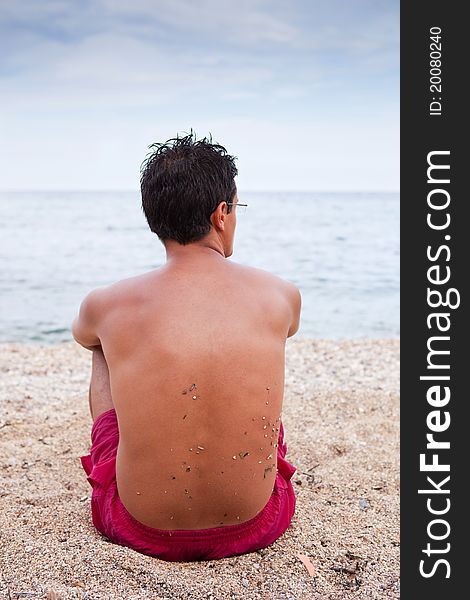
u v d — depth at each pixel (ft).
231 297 6.06
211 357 5.80
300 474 9.18
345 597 6.03
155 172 6.17
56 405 12.42
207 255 6.23
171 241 6.28
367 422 11.53
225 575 6.15
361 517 7.71
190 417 5.80
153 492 6.03
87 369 15.74
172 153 6.20
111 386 6.13
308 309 33.63
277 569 6.33
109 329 6.12
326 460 9.77
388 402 12.72
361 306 34.60
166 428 5.82
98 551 6.37
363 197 255.29
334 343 18.99
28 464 9.45
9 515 7.42
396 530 7.40
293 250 67.46
